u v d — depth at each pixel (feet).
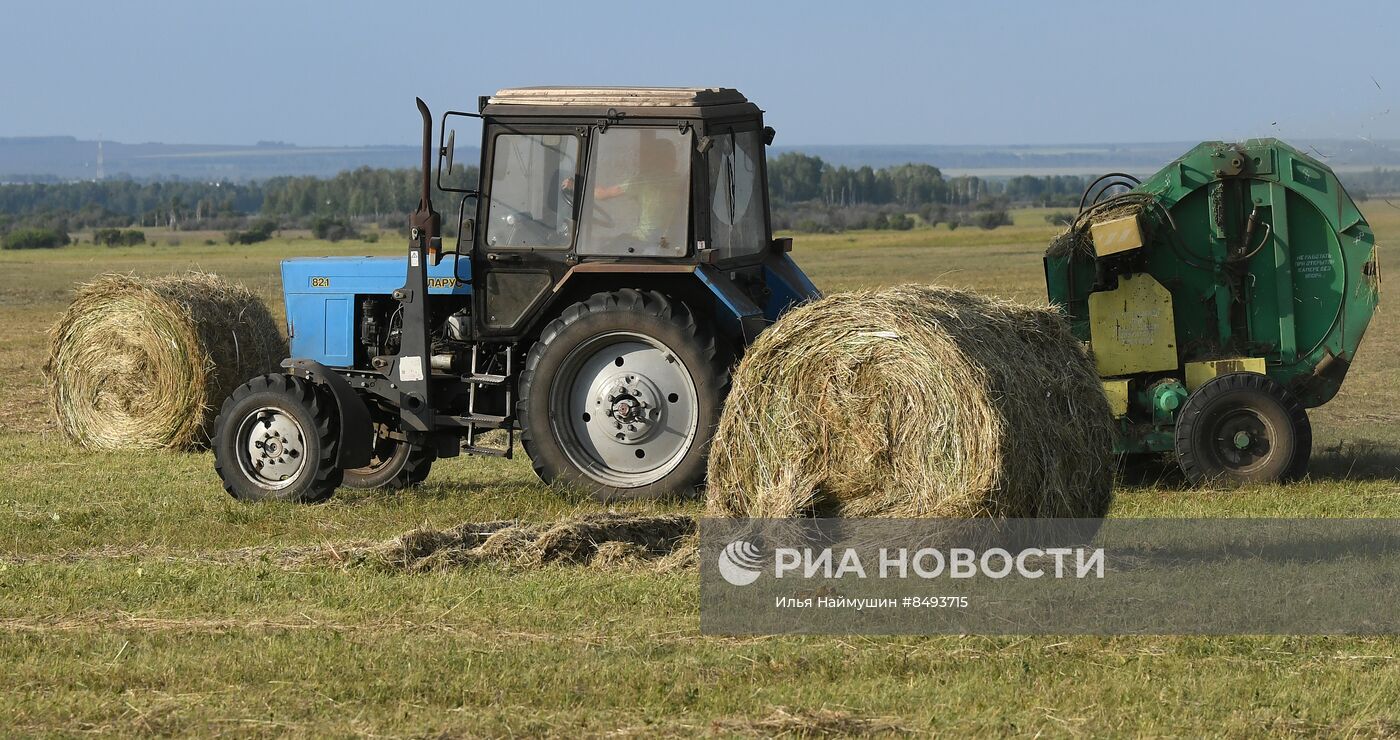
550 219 67.92
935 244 477.77
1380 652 40.68
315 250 522.88
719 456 54.13
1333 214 74.79
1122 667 39.45
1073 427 51.93
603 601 46.83
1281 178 75.10
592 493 66.85
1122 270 76.23
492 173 68.23
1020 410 49.80
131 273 95.25
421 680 38.37
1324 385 76.18
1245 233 75.77
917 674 39.04
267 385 68.95
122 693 38.11
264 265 388.57
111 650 41.75
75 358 93.20
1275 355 76.23
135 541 59.06
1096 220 76.38
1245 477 71.15
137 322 91.56
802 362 52.39
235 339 92.79
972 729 34.65
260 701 37.17
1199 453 71.41
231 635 43.45
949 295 53.42
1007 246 442.91
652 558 54.08
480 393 71.46
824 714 35.37
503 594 47.85
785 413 52.70
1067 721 35.27
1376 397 108.17
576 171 67.31
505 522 59.52
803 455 52.44
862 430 51.42
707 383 65.46
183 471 81.30
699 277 66.18
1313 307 75.77
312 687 38.24
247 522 62.95
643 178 66.80
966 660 40.04
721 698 36.78
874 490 51.55
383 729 35.09
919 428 50.26
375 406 74.38
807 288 73.97
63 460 87.51
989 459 49.11
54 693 38.09
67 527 61.67
